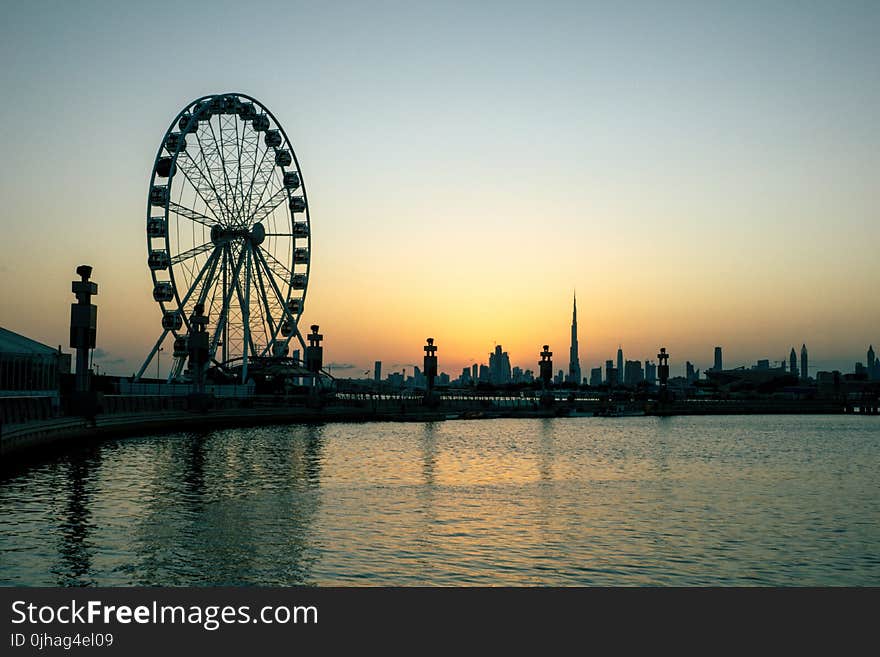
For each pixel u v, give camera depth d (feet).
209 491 198.08
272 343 599.98
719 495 210.79
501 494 205.67
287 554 129.49
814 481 248.52
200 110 502.79
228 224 542.98
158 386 517.96
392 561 126.52
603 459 320.29
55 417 316.19
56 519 154.51
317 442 383.86
